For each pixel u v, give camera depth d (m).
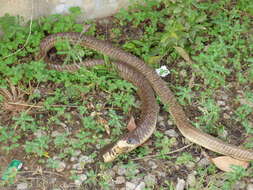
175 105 1.60
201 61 1.68
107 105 1.64
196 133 1.54
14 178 1.49
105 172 1.51
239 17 1.82
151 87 1.63
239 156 1.52
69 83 1.65
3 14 1.70
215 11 1.82
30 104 1.62
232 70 1.72
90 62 1.67
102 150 1.52
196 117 1.62
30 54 1.72
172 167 1.53
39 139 1.52
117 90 1.66
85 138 1.55
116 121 1.57
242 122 1.60
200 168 1.52
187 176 1.52
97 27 1.81
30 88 1.65
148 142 1.57
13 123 1.59
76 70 1.67
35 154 1.54
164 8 1.84
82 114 1.61
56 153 1.54
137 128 1.53
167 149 1.54
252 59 1.65
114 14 1.83
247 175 1.50
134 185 1.50
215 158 1.53
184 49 1.73
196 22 1.72
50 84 1.67
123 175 1.51
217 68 1.64
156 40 1.76
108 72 1.69
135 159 1.54
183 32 1.69
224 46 1.69
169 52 1.75
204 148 1.57
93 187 1.49
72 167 1.52
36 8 1.73
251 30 1.79
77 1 1.76
